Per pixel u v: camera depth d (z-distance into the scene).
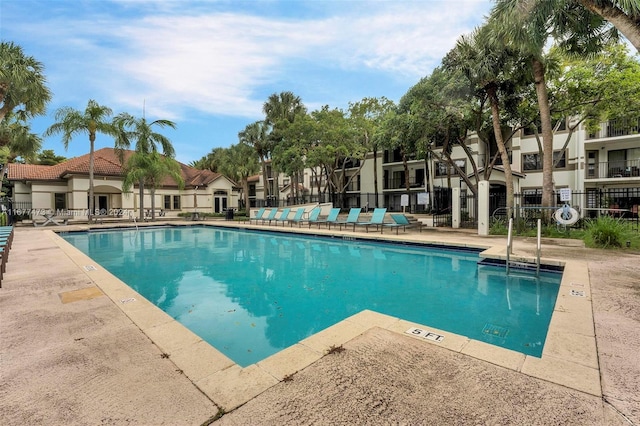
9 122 20.08
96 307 3.84
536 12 8.38
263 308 4.89
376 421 1.80
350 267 7.80
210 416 1.86
